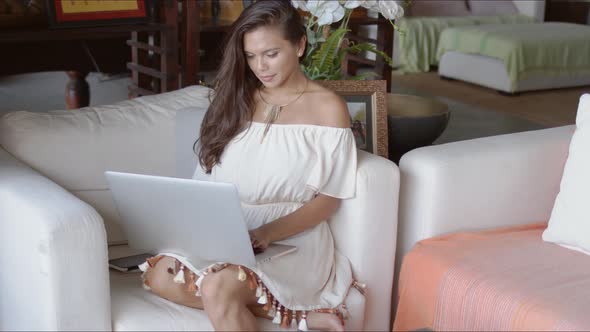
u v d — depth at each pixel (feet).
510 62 19.60
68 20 10.76
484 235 7.34
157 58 12.71
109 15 11.06
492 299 6.19
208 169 7.02
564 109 18.30
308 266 6.51
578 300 6.01
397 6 8.57
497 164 7.38
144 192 5.98
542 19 24.95
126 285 6.49
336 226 6.99
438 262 6.72
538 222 7.84
